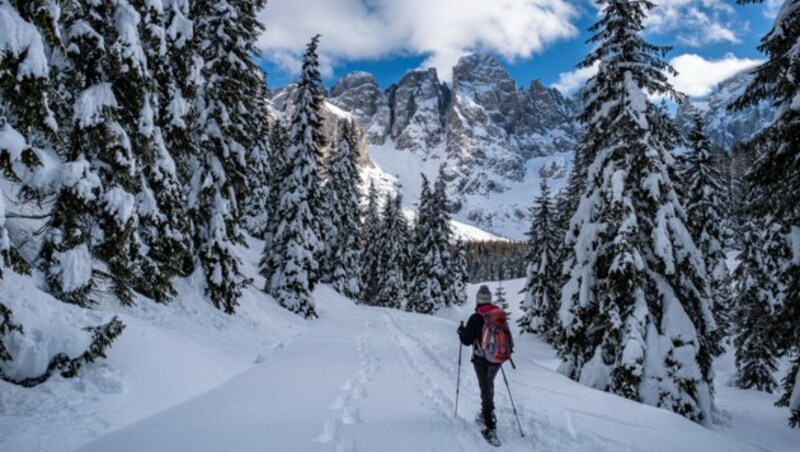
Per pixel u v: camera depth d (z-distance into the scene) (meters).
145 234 11.08
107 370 6.77
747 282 21.66
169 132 11.85
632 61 12.98
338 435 5.87
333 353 12.83
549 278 33.47
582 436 6.42
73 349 6.37
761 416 16.22
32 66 5.76
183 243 12.31
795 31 9.65
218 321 13.76
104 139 7.91
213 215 15.52
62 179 7.27
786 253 11.59
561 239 32.72
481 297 6.81
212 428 5.87
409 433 6.08
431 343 15.90
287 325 18.70
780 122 9.80
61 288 7.65
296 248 23.78
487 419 6.07
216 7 16.31
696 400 11.52
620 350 11.77
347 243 44.06
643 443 6.34
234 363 10.06
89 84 8.02
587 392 9.34
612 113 13.17
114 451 4.97
